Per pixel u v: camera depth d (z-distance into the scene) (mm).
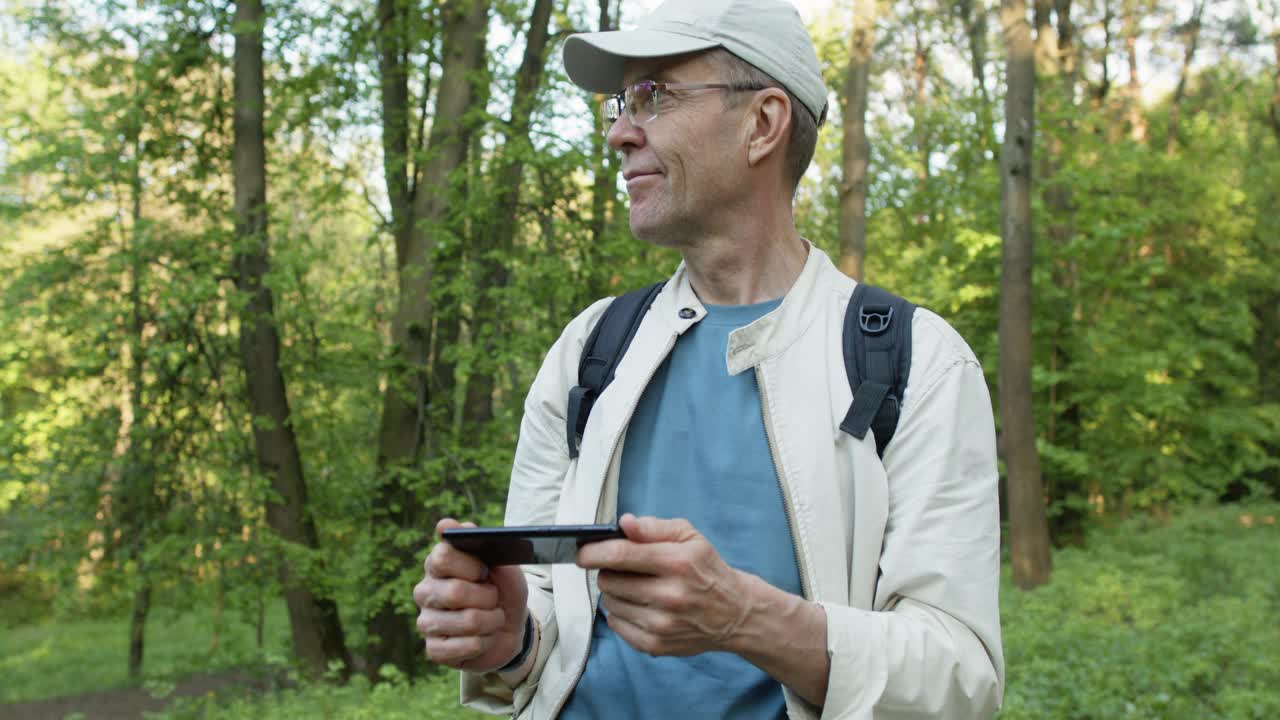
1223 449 17391
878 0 14875
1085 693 5566
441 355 9133
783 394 1174
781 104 1235
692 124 1224
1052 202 14031
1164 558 11547
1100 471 14633
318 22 9633
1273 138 21047
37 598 18938
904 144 17297
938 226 15594
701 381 1240
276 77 10320
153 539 9461
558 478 1346
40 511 9352
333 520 10133
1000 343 11227
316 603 10133
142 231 8898
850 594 1111
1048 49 15156
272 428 9547
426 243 9898
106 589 9656
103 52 9328
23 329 9438
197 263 9391
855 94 12328
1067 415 14812
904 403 1146
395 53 10453
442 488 9781
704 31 1222
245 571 9281
